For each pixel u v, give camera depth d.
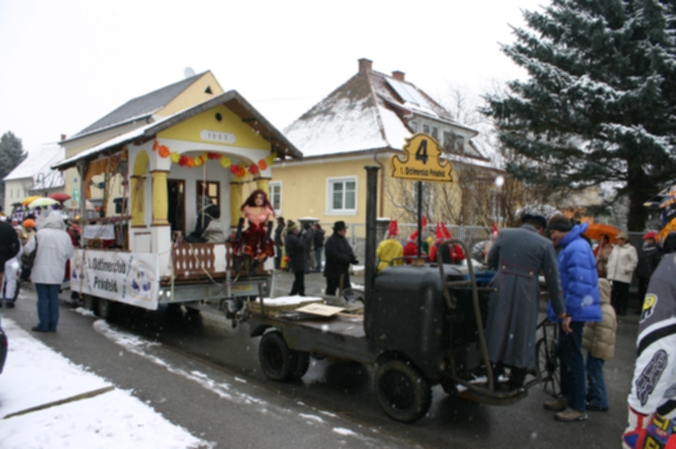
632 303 11.62
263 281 8.59
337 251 9.02
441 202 17.25
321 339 5.20
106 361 6.12
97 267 9.20
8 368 5.36
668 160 11.38
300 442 4.00
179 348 7.25
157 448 3.67
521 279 4.14
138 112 27.56
